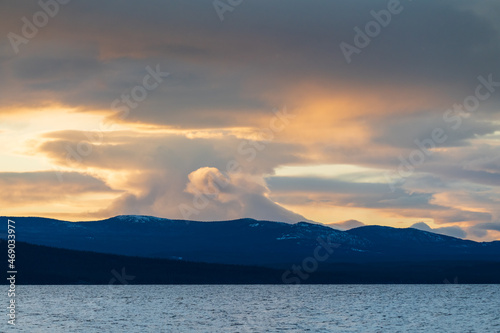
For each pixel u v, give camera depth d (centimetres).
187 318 15162
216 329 12688
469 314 16738
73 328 12694
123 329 12581
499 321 14662
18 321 14038
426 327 13275
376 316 15888
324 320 14738
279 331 12356
